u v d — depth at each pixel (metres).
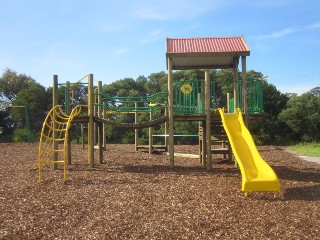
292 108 29.41
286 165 12.95
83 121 11.57
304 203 6.97
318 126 29.42
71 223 5.70
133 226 5.53
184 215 6.10
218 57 11.70
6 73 40.75
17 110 32.12
